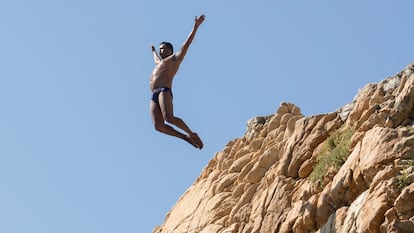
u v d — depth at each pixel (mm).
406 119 23641
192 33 17125
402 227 20203
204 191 31453
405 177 21125
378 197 21156
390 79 25562
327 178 24594
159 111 17000
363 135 24297
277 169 27188
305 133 27047
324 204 23703
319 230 23297
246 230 26375
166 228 31797
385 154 22109
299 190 25703
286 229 24594
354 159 23250
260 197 27281
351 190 23047
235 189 29438
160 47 17797
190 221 30328
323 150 25828
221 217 28844
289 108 31297
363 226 21047
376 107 24781
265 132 31109
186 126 16781
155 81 17125
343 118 26484
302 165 26203
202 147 16844
